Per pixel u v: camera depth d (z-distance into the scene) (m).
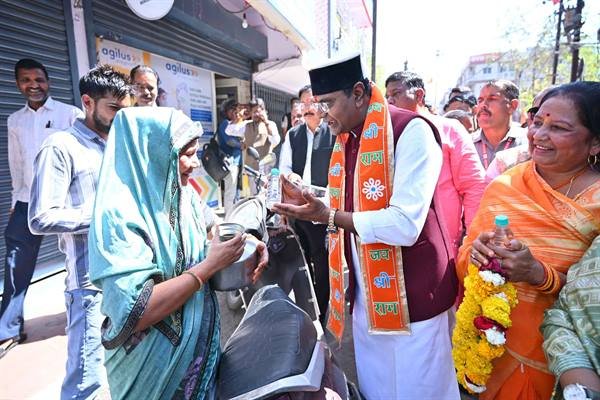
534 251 1.25
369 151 1.52
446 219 2.45
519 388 1.32
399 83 2.63
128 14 4.71
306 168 3.04
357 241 1.64
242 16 7.08
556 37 11.57
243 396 1.17
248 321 1.59
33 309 3.34
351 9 15.25
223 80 7.89
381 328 1.59
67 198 1.90
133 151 1.12
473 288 1.27
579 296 1.04
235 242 1.20
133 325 1.02
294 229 3.04
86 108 1.97
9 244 2.84
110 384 1.19
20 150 2.91
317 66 1.53
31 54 3.60
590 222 1.17
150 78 2.83
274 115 10.52
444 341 1.63
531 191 1.30
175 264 1.17
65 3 3.87
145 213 1.11
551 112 1.16
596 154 1.18
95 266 1.01
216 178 5.98
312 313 2.72
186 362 1.17
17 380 2.43
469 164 2.39
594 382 0.95
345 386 1.41
